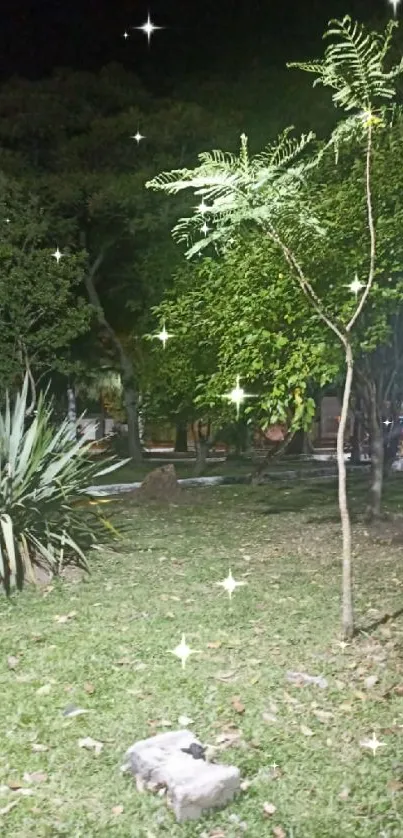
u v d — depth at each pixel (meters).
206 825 3.69
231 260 9.51
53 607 6.84
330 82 5.52
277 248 8.03
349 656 5.63
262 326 9.09
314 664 5.49
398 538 9.68
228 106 20.94
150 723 4.61
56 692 5.04
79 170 20.25
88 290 21.78
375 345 8.87
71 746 4.37
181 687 5.09
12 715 4.71
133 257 22.42
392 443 17.05
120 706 4.83
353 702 4.91
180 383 13.06
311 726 4.61
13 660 5.56
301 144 5.78
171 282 18.36
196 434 20.44
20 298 17.17
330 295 8.35
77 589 7.41
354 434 21.78
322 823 3.70
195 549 9.24
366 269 8.41
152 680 5.20
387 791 3.96
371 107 5.68
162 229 19.00
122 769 4.12
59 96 20.80
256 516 11.73
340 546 9.36
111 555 8.82
